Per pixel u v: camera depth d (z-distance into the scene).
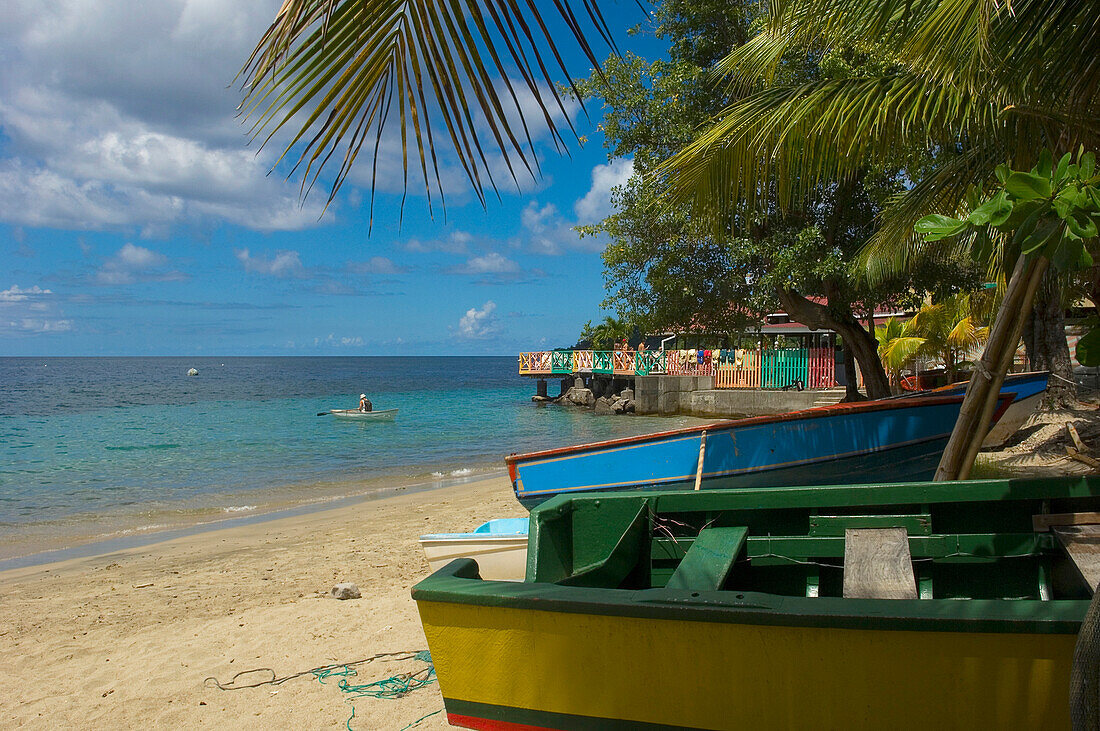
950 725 2.26
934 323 20.00
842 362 29.92
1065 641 2.13
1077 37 4.58
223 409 39.50
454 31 1.83
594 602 2.55
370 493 15.29
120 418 33.56
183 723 4.65
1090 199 2.14
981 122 5.75
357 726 4.48
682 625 2.47
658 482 8.56
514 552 5.95
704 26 12.45
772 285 12.16
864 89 5.96
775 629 2.38
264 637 6.19
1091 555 3.13
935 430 8.66
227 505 14.23
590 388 39.50
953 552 3.72
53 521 12.88
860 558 3.35
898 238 8.39
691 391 32.62
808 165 6.65
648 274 13.78
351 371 152.62
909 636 2.27
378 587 7.68
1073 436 11.16
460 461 20.62
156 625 6.78
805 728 2.38
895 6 4.91
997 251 6.19
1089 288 10.22
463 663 2.78
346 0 1.77
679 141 12.09
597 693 2.60
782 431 8.48
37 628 6.84
